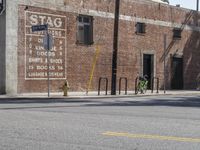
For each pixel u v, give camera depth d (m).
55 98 26.09
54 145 8.80
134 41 35.53
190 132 10.72
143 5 36.34
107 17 33.69
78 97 26.81
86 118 13.67
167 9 38.41
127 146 8.71
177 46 39.25
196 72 41.25
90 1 32.66
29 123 12.13
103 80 33.47
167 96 30.11
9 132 10.41
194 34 41.06
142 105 20.27
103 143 9.03
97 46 33.06
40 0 29.75
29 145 8.80
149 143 9.05
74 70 31.70
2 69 28.20
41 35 29.86
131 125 11.96
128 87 35.09
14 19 28.38
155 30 37.34
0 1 27.89
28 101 23.27
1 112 15.51
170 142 9.17
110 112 16.05
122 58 34.59
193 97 28.70
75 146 8.70
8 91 28.23
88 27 32.75
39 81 29.81
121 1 34.56
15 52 28.50
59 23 30.78
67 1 31.27
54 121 12.70
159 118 14.05
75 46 31.75
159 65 37.69
